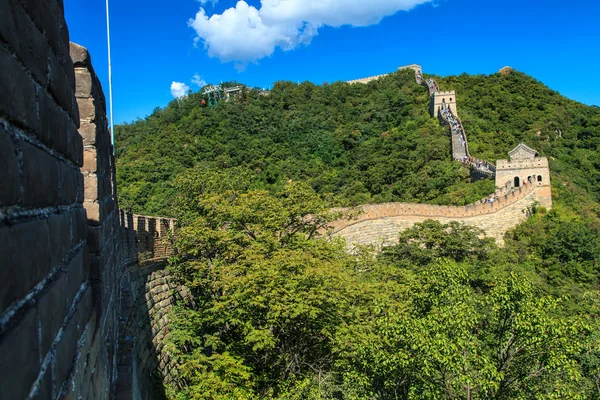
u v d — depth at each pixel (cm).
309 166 6606
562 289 3117
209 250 2183
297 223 2497
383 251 3431
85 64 573
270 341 1557
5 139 195
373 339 1423
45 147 277
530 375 1182
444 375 1167
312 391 1478
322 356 1802
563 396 1164
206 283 2027
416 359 1186
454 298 1280
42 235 247
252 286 1612
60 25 340
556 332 1163
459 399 1230
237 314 1670
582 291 3092
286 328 1752
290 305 1526
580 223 3991
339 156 7050
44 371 233
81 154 422
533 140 6925
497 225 4175
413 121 7925
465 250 3403
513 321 1230
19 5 226
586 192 5334
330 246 2186
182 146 6519
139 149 6512
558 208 4416
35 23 258
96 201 556
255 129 7431
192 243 2053
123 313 1030
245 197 2309
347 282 1758
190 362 1505
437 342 1130
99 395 472
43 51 274
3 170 190
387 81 10531
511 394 1205
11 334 182
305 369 1764
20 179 217
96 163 568
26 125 230
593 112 8088
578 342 1180
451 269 1345
